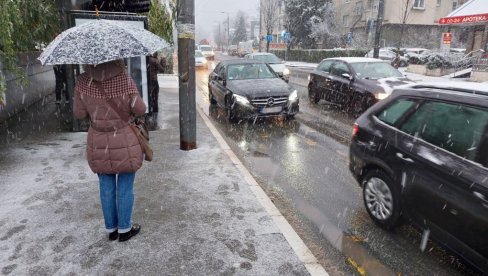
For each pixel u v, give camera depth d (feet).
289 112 30.40
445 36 80.23
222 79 34.01
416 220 11.50
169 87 52.54
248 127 29.63
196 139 22.81
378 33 72.69
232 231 11.92
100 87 9.80
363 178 13.99
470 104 10.67
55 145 21.21
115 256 10.48
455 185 10.07
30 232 11.69
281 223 12.48
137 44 9.73
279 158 21.42
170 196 14.52
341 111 36.45
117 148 10.18
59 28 27.48
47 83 41.65
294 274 9.80
